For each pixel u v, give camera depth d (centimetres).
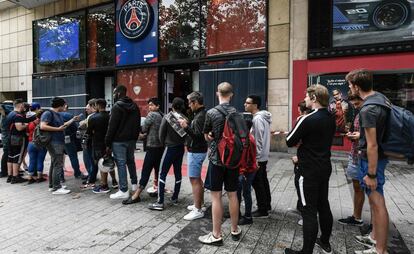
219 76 1066
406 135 314
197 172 452
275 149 980
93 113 597
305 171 327
